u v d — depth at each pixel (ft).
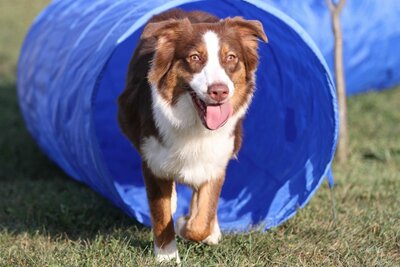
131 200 23.56
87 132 20.61
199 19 20.62
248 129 25.54
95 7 25.55
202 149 18.99
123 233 21.43
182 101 18.26
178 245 20.15
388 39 39.45
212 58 17.47
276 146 24.00
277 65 23.99
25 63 31.65
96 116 28.81
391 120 37.06
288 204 22.09
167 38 18.15
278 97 24.35
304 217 22.82
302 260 19.57
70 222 22.72
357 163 30.04
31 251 19.79
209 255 19.77
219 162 19.36
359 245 20.53
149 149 19.16
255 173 24.25
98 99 29.07
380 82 42.32
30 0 76.59
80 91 21.45
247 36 18.70
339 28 29.45
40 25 31.73
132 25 19.62
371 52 39.19
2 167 32.04
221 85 16.71
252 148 25.04
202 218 19.16
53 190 27.48
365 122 36.19
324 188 26.35
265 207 22.57
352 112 37.81
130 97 20.51
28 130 34.71
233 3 21.79
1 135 36.65
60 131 24.50
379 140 33.37
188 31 17.93
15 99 43.57
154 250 19.16
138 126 19.89
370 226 21.79
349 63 38.55
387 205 24.25
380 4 38.88
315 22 33.53
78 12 26.96
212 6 22.99
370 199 25.25
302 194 21.79
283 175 23.00
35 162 33.01
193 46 17.58
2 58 55.31
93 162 21.04
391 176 27.58
